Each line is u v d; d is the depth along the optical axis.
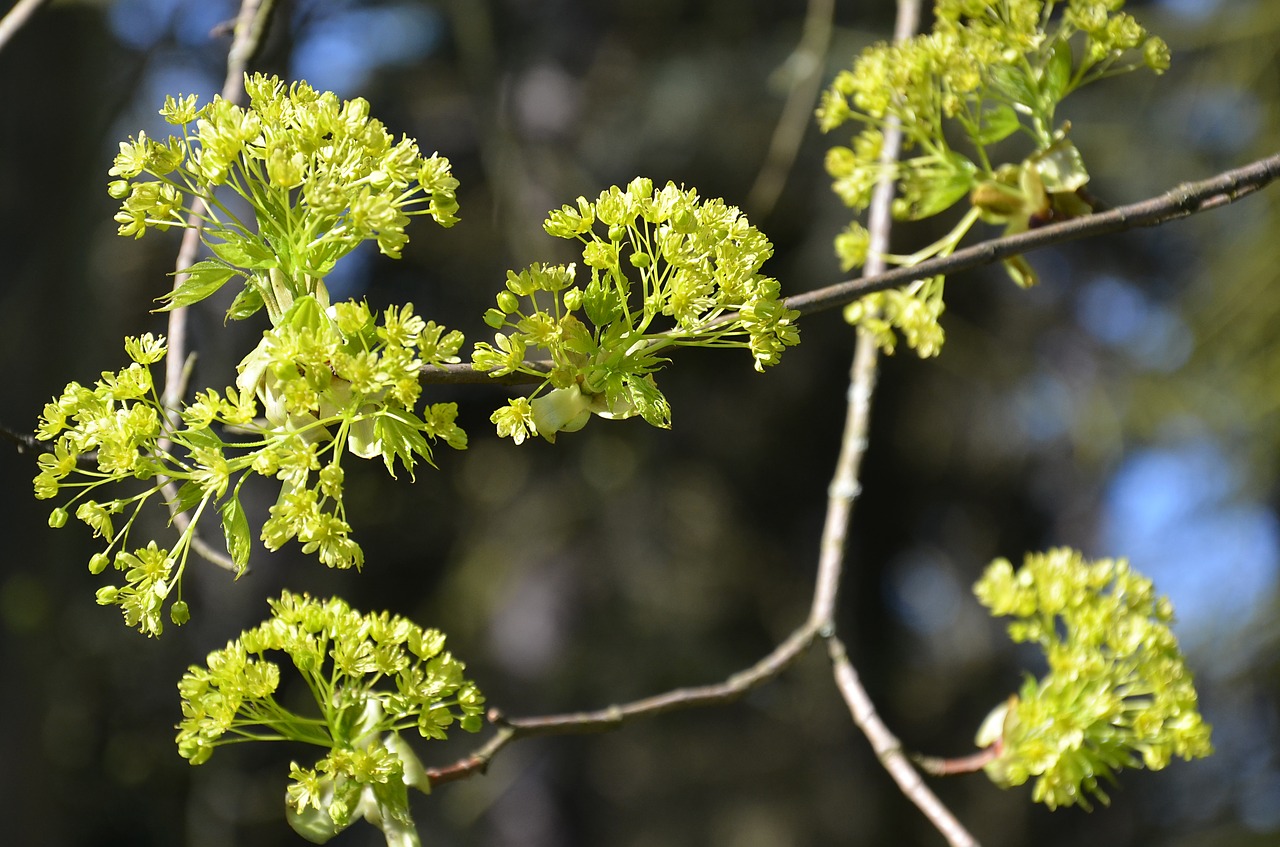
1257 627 6.86
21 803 5.41
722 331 1.54
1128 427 8.50
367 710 1.70
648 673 9.15
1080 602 2.26
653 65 8.82
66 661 7.57
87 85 5.52
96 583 6.47
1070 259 9.49
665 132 8.49
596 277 1.53
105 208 5.77
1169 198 1.83
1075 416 9.25
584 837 9.25
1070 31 2.05
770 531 9.75
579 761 9.25
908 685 10.45
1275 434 6.78
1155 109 8.12
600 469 9.23
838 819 9.51
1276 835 8.77
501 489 9.43
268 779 9.27
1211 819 9.67
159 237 7.94
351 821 1.69
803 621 9.61
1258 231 6.71
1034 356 9.62
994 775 2.24
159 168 1.48
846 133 8.39
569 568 9.16
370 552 9.45
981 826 10.16
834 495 2.52
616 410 1.53
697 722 9.48
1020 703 2.26
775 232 8.69
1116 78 8.25
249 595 9.15
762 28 8.84
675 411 9.34
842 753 9.70
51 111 5.38
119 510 1.50
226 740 1.63
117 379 1.52
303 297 1.46
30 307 5.41
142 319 7.84
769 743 9.54
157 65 6.09
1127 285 9.45
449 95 8.81
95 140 4.45
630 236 1.54
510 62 6.86
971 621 10.70
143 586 1.49
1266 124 6.66
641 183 1.54
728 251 1.54
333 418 1.46
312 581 9.28
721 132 8.49
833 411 9.63
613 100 8.72
